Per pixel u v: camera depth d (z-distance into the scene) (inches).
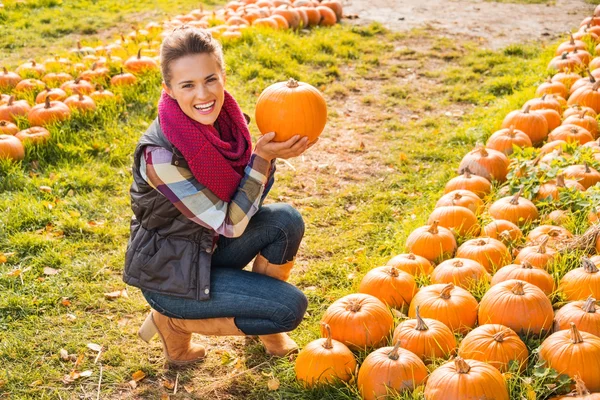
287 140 138.8
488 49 407.5
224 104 135.3
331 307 155.5
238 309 137.3
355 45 411.5
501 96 337.4
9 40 445.4
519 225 198.4
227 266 147.9
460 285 168.9
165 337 152.5
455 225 196.5
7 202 225.5
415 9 506.3
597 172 215.8
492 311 152.7
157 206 131.3
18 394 148.7
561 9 504.4
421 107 328.2
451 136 288.4
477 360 139.6
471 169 230.4
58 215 220.5
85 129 280.2
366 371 136.6
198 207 129.1
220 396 148.0
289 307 137.2
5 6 515.5
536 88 319.0
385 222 225.8
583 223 191.0
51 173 245.8
